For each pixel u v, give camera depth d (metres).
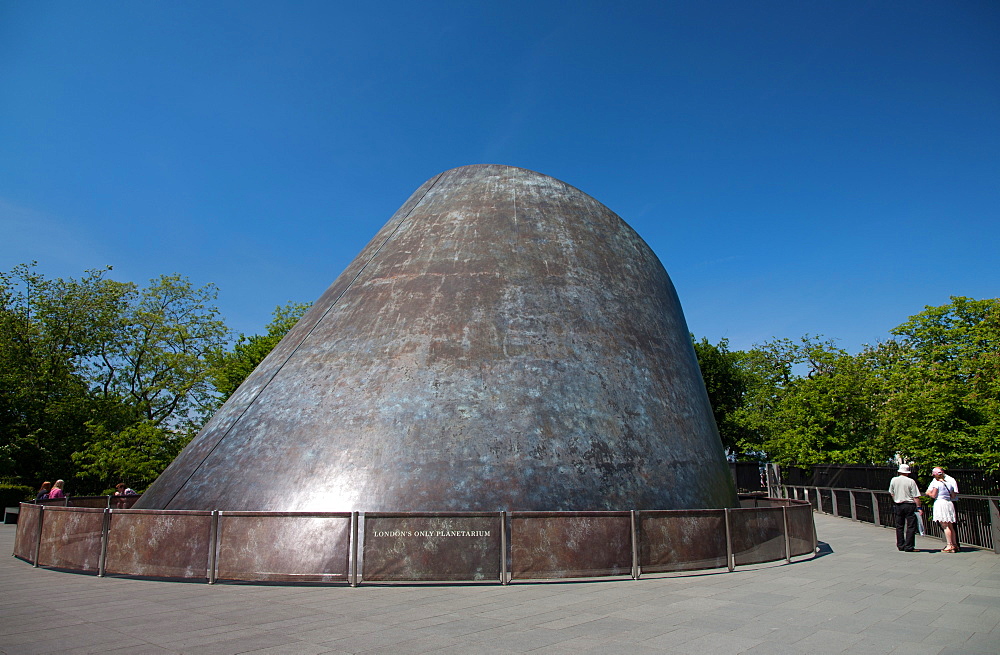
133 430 25.41
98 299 30.66
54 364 28.81
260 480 9.51
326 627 5.61
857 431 23.50
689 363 13.08
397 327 11.12
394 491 9.09
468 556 7.71
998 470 15.00
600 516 8.04
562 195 14.16
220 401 32.47
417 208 14.01
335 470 9.36
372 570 7.62
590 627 5.60
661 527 8.33
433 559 7.68
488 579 7.68
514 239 12.58
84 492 27.52
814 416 24.36
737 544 8.95
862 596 7.00
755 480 33.50
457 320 11.08
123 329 31.78
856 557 10.24
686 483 10.55
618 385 10.96
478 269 11.92
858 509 18.12
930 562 9.71
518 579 7.70
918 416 18.05
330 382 10.60
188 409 31.95
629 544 8.09
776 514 9.68
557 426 10.00
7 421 25.62
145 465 24.33
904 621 5.83
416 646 4.98
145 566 8.16
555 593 7.14
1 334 27.83
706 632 5.41
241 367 33.38
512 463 9.45
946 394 17.52
